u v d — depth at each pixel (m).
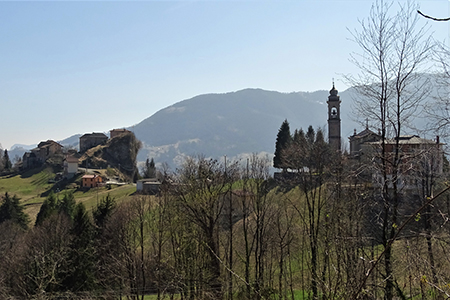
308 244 33.00
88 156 156.62
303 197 41.66
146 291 38.31
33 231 50.38
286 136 79.56
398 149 15.48
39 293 29.38
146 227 40.12
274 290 31.53
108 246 41.25
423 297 12.80
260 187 36.00
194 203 33.44
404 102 15.07
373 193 20.02
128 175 159.38
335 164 28.58
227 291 32.00
